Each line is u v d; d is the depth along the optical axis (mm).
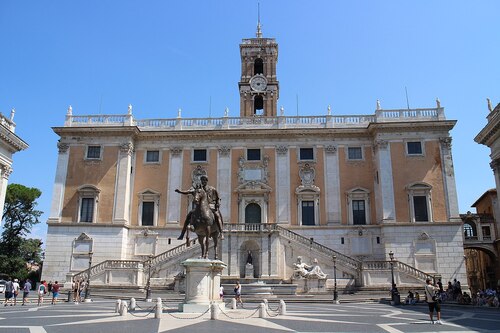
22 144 35438
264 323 15672
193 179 48000
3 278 57875
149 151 49406
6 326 14719
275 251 41156
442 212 44469
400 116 47594
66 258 44969
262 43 62625
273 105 60062
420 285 38750
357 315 20609
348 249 44969
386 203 44812
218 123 49531
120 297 34562
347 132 48125
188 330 13414
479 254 71312
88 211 46531
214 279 18328
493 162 33875
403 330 14758
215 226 19297
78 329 13773
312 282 37656
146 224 47156
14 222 62719
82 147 48250
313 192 46781
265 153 48469
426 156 46031
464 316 21141
